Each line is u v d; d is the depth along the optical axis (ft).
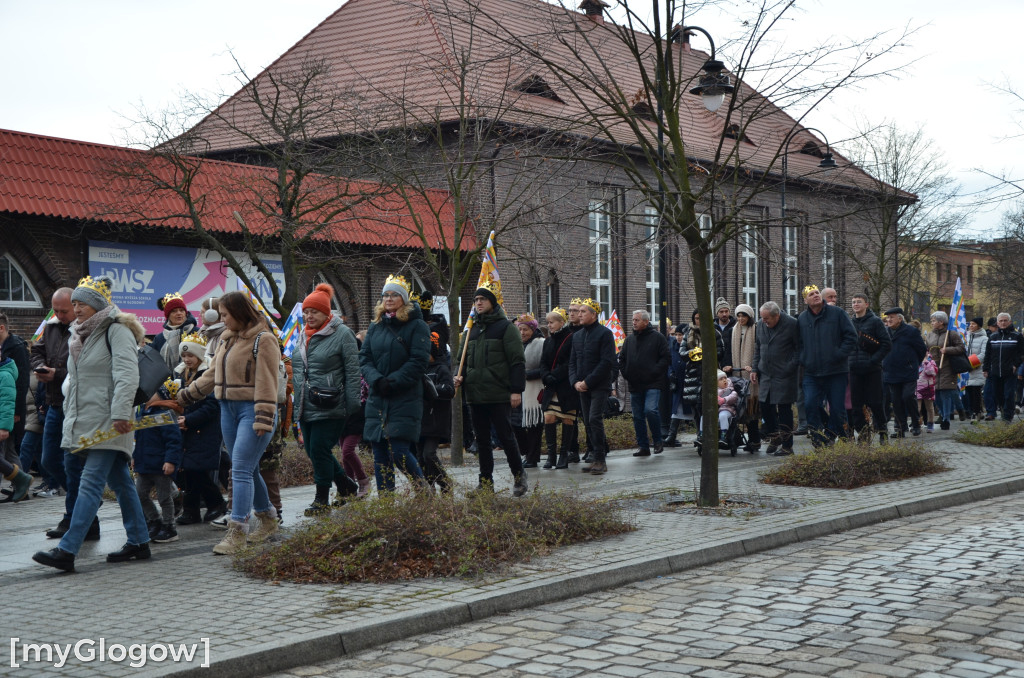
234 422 26.18
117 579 22.61
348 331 30.17
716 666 16.62
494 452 52.39
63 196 65.51
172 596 20.76
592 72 32.32
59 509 34.65
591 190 42.37
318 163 61.16
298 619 18.67
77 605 20.06
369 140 57.36
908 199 103.30
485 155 47.34
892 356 56.24
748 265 128.57
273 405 25.72
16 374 35.91
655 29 31.22
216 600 20.33
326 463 30.32
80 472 28.35
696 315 49.88
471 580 21.83
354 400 29.89
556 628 19.21
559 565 23.22
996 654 17.10
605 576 22.61
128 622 18.62
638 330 48.93
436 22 48.01
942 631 18.49
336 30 90.74
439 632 19.06
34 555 23.08
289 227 59.98
